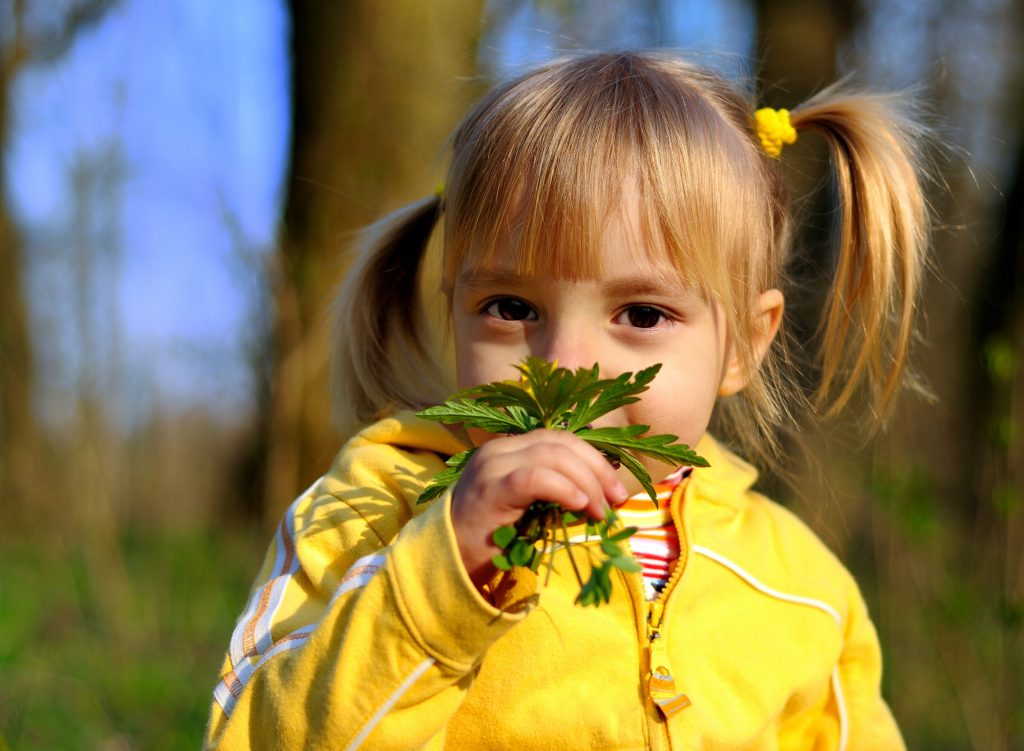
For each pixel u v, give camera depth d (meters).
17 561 5.00
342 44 3.81
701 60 1.91
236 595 4.49
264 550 3.77
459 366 1.48
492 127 1.49
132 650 3.84
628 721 1.46
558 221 1.39
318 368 3.65
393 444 1.61
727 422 2.19
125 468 7.27
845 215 1.91
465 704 1.44
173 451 7.36
